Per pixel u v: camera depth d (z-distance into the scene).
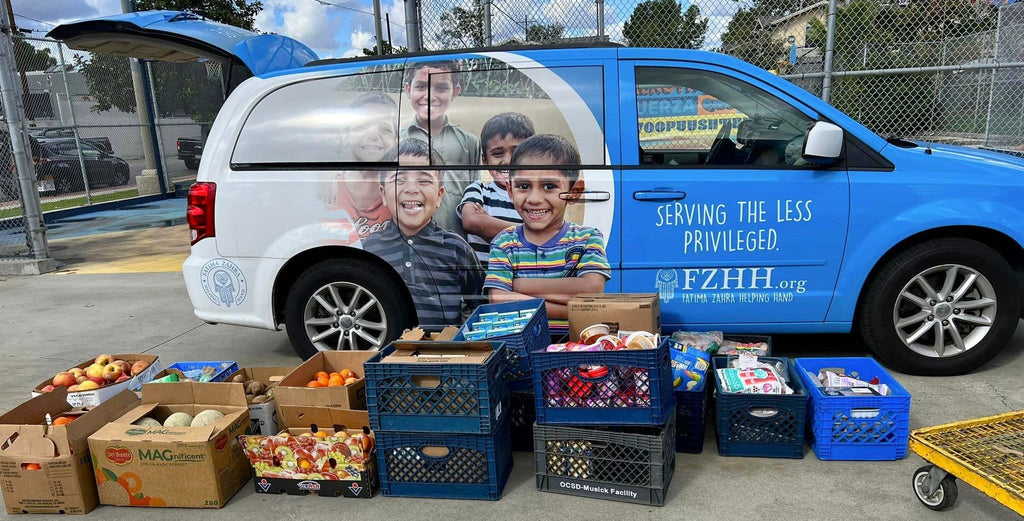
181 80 17.45
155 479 2.94
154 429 2.97
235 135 4.12
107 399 3.43
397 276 4.14
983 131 7.68
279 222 4.08
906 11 7.39
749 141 3.79
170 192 16.81
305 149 4.05
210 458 2.89
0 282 8.02
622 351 2.77
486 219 3.92
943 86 7.57
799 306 3.82
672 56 3.83
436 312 4.05
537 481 2.99
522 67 3.87
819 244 3.75
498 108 3.88
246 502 3.00
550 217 3.86
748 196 3.73
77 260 9.21
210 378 3.53
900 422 3.04
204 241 4.18
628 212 3.80
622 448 2.82
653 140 3.81
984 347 3.82
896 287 3.76
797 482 2.94
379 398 2.91
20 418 3.10
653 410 2.78
